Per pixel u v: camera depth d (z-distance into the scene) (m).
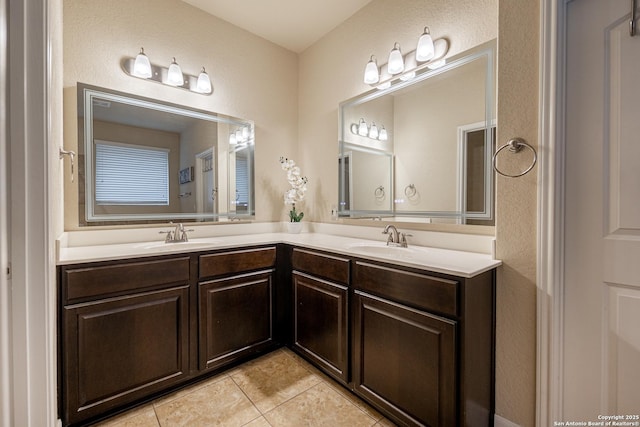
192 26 2.19
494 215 1.53
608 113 1.12
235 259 1.86
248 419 1.45
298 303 1.97
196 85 2.21
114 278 1.42
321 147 2.57
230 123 2.39
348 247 1.76
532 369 1.26
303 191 2.55
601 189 1.14
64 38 1.71
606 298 1.13
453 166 1.69
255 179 2.54
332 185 2.47
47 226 1.01
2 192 0.89
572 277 1.19
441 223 1.75
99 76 1.83
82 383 1.35
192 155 2.20
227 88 2.37
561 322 1.21
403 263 1.33
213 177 2.30
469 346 1.17
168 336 1.60
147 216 2.00
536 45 1.24
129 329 1.47
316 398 1.60
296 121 2.82
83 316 1.35
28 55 0.95
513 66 1.30
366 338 1.50
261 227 2.57
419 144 1.86
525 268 1.28
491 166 1.53
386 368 1.40
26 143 0.96
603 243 1.13
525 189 1.27
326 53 2.52
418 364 1.28
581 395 1.18
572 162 1.19
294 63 2.81
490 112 1.54
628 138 1.09
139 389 1.51
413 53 1.88
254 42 2.53
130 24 1.93
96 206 1.82
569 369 1.20
